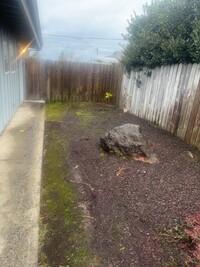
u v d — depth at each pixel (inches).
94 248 78.0
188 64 173.3
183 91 178.4
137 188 112.0
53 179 124.0
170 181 119.1
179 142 173.3
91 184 117.0
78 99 346.0
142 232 84.6
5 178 124.6
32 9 145.6
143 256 74.4
